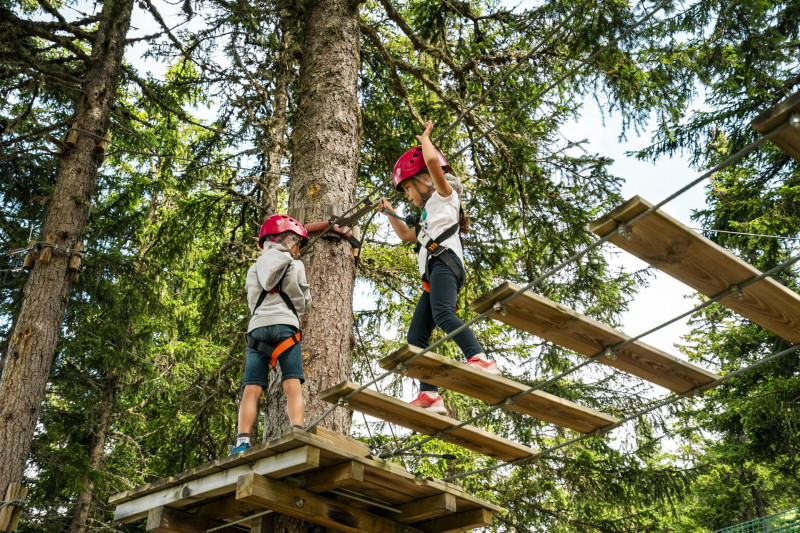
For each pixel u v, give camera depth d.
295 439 3.60
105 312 13.25
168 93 11.48
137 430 15.52
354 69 6.89
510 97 8.54
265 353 4.53
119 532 14.30
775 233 12.61
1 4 10.72
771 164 13.76
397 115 9.40
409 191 4.64
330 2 7.18
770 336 14.48
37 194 12.87
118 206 13.62
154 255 11.75
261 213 9.92
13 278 12.33
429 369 3.68
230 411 10.44
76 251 9.66
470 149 8.90
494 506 4.58
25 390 8.84
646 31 8.08
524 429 12.74
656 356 3.72
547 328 3.57
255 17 8.53
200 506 4.55
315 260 5.71
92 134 10.07
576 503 12.99
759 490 19.25
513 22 8.42
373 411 3.98
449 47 9.08
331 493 4.30
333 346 5.39
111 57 10.88
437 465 12.26
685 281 3.34
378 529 4.50
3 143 10.20
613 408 13.35
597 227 3.02
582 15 7.94
